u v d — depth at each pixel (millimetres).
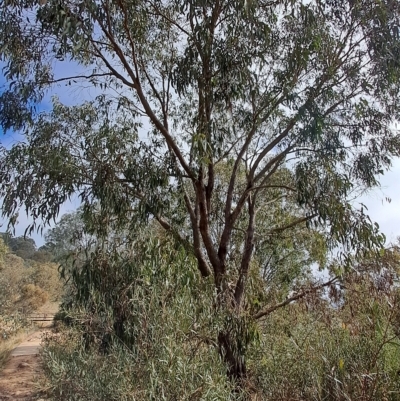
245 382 5203
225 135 7492
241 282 7094
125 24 6586
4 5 5805
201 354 4453
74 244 6375
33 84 6641
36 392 7809
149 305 4438
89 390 4301
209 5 6586
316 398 4594
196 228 7230
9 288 23828
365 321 5262
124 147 6703
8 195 6348
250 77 7016
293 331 6352
